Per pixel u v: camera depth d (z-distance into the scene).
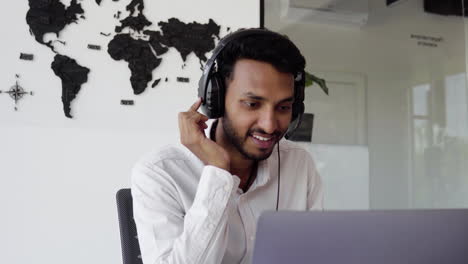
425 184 2.86
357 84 2.75
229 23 2.57
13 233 2.17
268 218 0.52
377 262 0.52
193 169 1.10
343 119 2.71
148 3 2.44
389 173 2.78
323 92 2.68
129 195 1.22
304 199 1.22
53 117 2.25
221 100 0.98
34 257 2.19
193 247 0.88
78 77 2.29
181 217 1.02
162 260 0.91
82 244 2.26
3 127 2.18
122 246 1.17
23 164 2.20
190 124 0.98
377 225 0.52
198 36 2.51
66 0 2.31
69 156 2.27
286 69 0.91
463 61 3.01
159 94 2.43
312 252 0.52
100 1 2.36
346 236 0.52
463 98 2.98
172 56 2.46
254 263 0.54
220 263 0.94
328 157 2.65
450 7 3.03
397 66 2.86
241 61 0.92
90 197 2.29
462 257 0.53
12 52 2.21
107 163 2.32
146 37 2.43
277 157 1.22
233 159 1.07
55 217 2.23
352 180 2.69
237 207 1.09
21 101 2.21
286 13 2.68
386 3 2.88
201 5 2.54
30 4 2.25
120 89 2.37
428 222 0.53
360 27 2.80
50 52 2.27
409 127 2.85
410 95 2.87
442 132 2.92
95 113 2.32
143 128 2.39
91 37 2.34
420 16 2.95
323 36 2.72
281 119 0.95
